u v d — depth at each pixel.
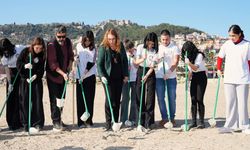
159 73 7.61
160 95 7.68
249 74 6.95
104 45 7.27
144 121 7.48
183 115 9.48
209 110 10.30
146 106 7.43
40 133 7.18
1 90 18.33
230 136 6.69
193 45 7.39
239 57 6.89
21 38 113.94
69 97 14.28
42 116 7.50
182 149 5.86
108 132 7.20
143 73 7.34
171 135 6.86
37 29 120.19
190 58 7.34
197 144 6.15
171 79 7.64
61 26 7.35
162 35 7.59
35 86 7.36
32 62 7.21
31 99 7.34
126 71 7.40
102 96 15.05
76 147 6.05
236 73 6.91
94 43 7.73
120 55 7.32
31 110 7.38
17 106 7.55
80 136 6.84
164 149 5.88
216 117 8.98
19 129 7.61
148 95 7.39
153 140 6.48
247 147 5.93
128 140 6.48
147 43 7.39
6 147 6.07
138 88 7.46
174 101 7.71
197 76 7.40
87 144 6.24
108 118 7.38
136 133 7.06
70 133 7.14
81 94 7.71
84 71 7.61
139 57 7.43
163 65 7.55
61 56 7.39
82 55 7.63
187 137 6.68
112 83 7.30
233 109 7.08
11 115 7.56
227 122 7.13
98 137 6.75
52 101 7.40
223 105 11.43
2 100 13.88
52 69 7.28
